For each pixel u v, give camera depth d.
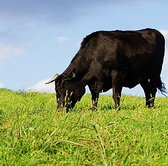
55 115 8.65
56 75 12.73
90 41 13.41
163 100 19.27
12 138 6.21
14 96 18.84
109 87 13.69
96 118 8.77
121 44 13.48
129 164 4.98
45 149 5.79
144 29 15.27
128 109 11.97
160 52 15.07
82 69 13.13
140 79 14.43
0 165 4.97
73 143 5.89
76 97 13.09
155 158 5.57
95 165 5.05
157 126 8.12
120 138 6.79
